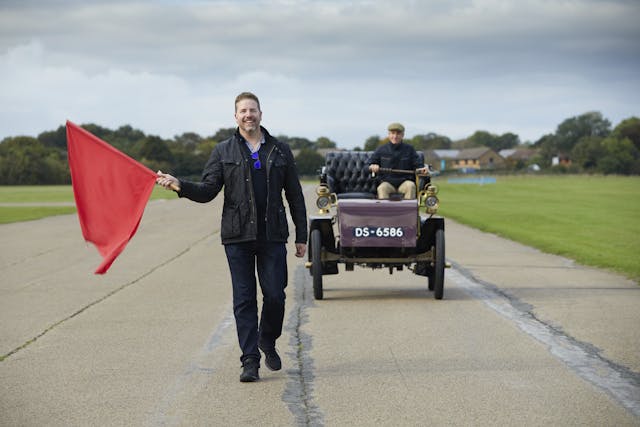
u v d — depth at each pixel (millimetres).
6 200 49031
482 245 18312
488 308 9609
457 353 7156
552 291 11023
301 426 5082
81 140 6027
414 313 9305
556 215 30406
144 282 12117
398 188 11258
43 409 5508
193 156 136000
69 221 27125
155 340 7828
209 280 12336
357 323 8695
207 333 8164
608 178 107812
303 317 9117
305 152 137875
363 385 6082
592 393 5793
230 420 5223
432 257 10500
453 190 65688
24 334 8172
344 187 12000
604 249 16969
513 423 5094
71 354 7227
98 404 5617
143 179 6086
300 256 6535
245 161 6250
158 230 22891
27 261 15047
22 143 121312
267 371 6594
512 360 6855
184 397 5785
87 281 12250
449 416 5258
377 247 10617
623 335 7898
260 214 6293
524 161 190375
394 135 11344
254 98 6293
